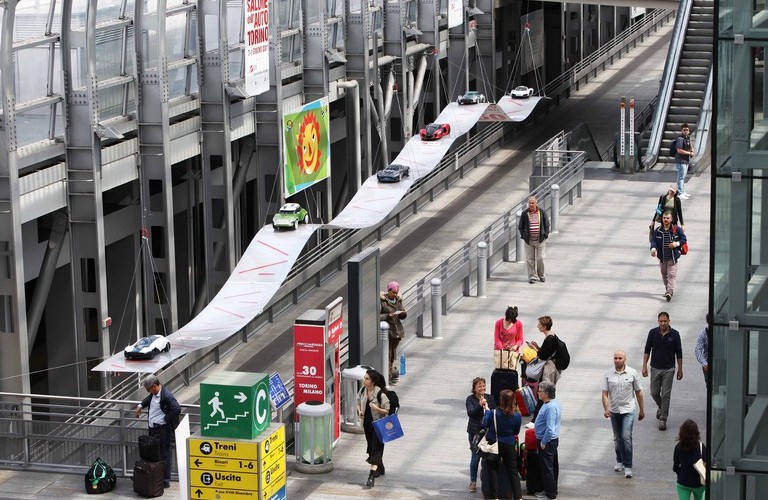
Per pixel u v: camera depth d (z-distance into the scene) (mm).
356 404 61875
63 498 55031
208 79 85375
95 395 79750
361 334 63438
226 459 51094
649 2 129625
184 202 97750
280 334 83312
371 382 55375
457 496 54469
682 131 103062
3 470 58000
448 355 72312
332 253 93250
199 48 84875
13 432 58906
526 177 117625
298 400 59062
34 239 76750
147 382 55562
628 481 55500
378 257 65438
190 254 93875
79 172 72250
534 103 110188
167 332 80562
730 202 37344
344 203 107938
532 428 53969
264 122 92375
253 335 83000
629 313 78188
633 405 55781
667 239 79125
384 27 112812
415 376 69000
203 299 88625
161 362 60844
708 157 111375
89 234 72875
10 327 67125
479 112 106812
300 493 54906
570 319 77312
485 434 52938
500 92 136000
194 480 51406
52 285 83625
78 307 73750
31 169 71188
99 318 73562
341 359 66375
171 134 82125
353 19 104438
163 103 77688
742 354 37594
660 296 81125
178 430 51188
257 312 68312
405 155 98062
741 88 36938
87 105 71688
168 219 79000
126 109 77875
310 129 92000
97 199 72500
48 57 70875
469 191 113438
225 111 85688
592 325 76188
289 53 97875
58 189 71688
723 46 36969
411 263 93875
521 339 63844
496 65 133875
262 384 51906
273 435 52125
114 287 89750
